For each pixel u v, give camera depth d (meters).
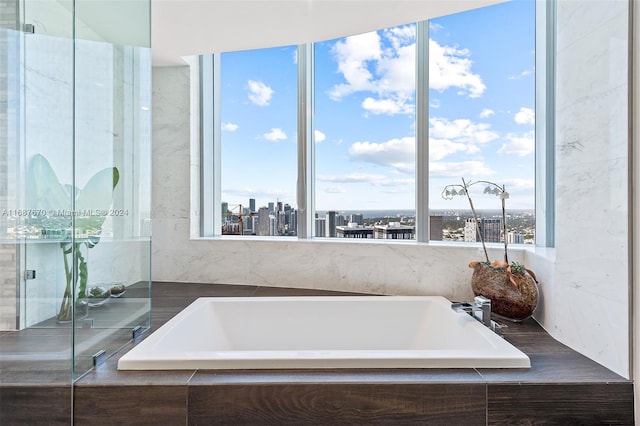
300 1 1.95
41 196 1.23
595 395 1.19
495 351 1.34
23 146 1.25
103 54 1.48
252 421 1.19
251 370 1.28
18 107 1.26
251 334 2.05
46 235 1.25
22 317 1.21
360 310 2.08
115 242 1.53
